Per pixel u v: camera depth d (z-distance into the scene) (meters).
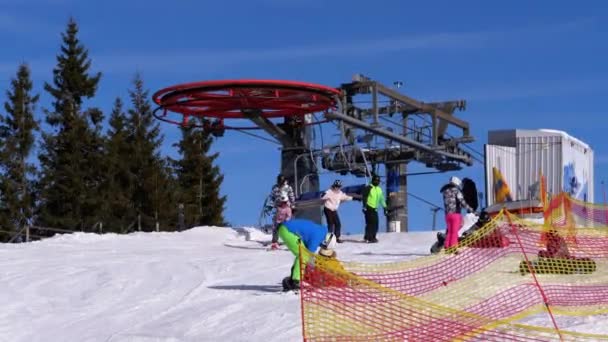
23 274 17.80
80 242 25.86
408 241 24.64
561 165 31.45
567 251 13.77
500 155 31.69
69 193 58.28
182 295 14.62
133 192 62.59
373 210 24.56
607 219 23.42
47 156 60.09
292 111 32.91
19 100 60.81
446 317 10.38
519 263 13.34
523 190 31.59
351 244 23.89
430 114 41.50
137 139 64.69
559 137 31.58
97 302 14.62
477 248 13.88
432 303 11.00
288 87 29.09
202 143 68.50
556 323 10.23
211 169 68.00
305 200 31.14
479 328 9.95
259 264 18.30
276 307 12.55
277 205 23.03
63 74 63.81
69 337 12.14
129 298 14.76
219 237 28.11
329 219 24.39
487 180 31.45
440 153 41.72
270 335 10.87
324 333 9.67
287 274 16.55
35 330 12.79
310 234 13.45
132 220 61.41
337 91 30.61
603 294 11.77
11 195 57.75
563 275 13.12
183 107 31.70
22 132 59.97
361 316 10.09
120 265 18.72
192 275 16.73
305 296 10.20
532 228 14.41
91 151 61.16
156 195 62.41
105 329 12.42
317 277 10.30
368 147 40.66
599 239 15.63
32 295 15.52
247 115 31.36
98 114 63.81
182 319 12.48
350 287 10.51
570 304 11.23
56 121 62.78
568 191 32.09
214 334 11.35
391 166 43.47
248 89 29.03
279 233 13.58
